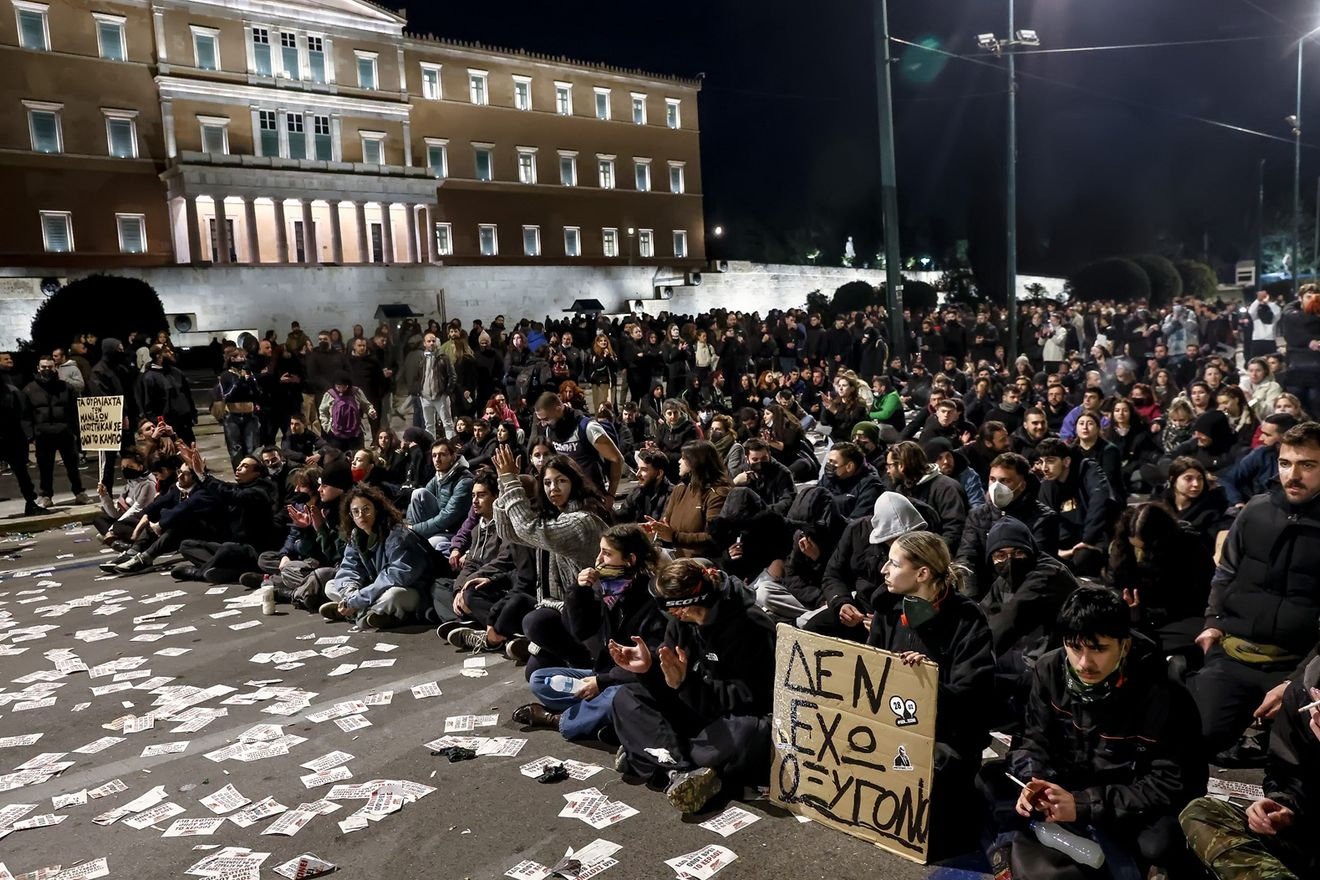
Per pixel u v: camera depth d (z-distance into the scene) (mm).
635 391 19547
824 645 4078
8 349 30500
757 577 6750
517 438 13039
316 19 41656
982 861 3783
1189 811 3361
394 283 40562
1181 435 9969
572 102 51031
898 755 3852
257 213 41688
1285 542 4348
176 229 38250
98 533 12234
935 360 22891
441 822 4293
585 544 6000
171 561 10445
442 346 18844
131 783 4875
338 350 18094
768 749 4395
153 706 6012
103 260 36844
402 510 9555
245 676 6520
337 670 6508
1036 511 6301
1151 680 3436
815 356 22641
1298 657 4332
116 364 16812
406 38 44719
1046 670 3672
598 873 3803
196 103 38719
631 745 4605
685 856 3879
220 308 35875
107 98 36875
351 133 42969
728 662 4480
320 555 8805
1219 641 4637
